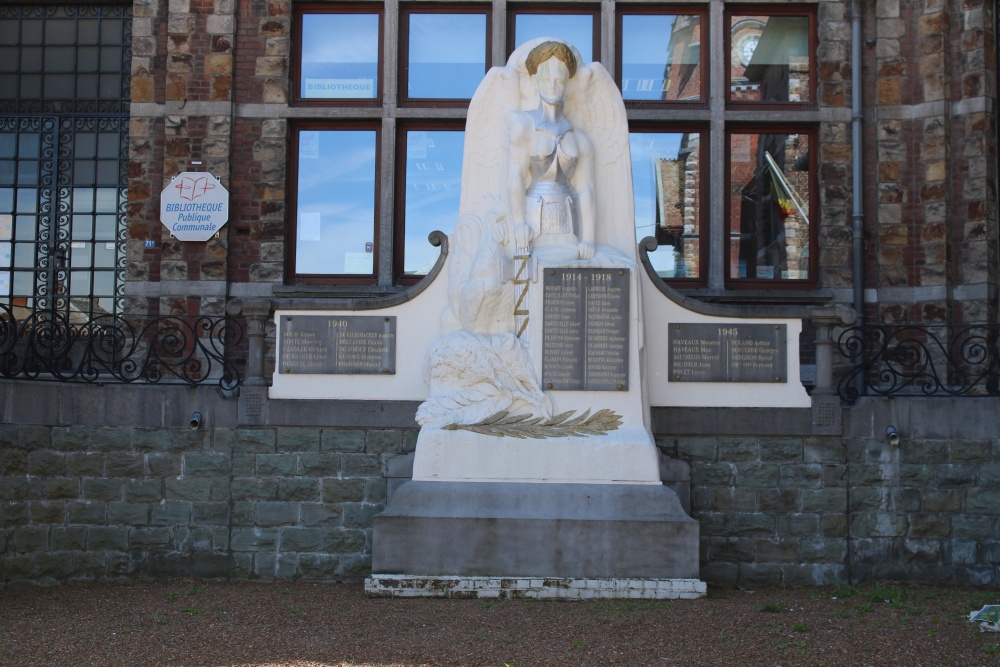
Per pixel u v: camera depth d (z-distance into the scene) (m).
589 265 9.73
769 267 13.80
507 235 9.84
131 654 7.29
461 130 13.92
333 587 9.76
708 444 10.25
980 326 10.69
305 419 10.20
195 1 13.66
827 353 10.37
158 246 13.51
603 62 13.77
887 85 13.51
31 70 14.49
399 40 13.93
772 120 13.69
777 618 8.33
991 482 10.23
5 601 9.15
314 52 14.04
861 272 13.22
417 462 9.45
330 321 10.26
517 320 9.72
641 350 9.76
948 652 7.41
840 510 10.22
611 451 9.43
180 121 13.50
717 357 10.27
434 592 9.08
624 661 7.17
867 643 7.59
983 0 13.20
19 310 14.07
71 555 10.08
